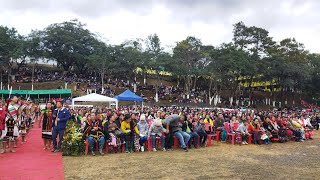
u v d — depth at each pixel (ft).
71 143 39.11
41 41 227.81
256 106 209.67
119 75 229.04
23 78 217.77
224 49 186.60
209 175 30.19
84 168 31.91
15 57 194.80
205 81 231.50
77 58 232.73
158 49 211.00
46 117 41.73
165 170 31.83
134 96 96.32
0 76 209.87
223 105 196.85
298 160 40.22
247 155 43.06
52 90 182.70
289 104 230.89
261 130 56.54
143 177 28.81
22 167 30.83
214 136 56.90
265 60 205.57
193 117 55.01
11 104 38.63
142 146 44.37
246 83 242.17
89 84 212.64
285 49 230.68
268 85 248.11
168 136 45.78
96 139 40.55
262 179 29.25
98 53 219.00
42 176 27.73
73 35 235.81
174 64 194.70
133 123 43.65
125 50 212.64
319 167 35.63
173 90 223.92
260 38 213.87
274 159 40.50
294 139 63.21
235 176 30.09
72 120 50.08
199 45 212.43
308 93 243.19
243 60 182.60
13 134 38.70
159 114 47.47
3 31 200.85
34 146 44.14
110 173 30.04
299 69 206.18
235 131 55.62
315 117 98.78
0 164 31.83
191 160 37.83
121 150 43.70
